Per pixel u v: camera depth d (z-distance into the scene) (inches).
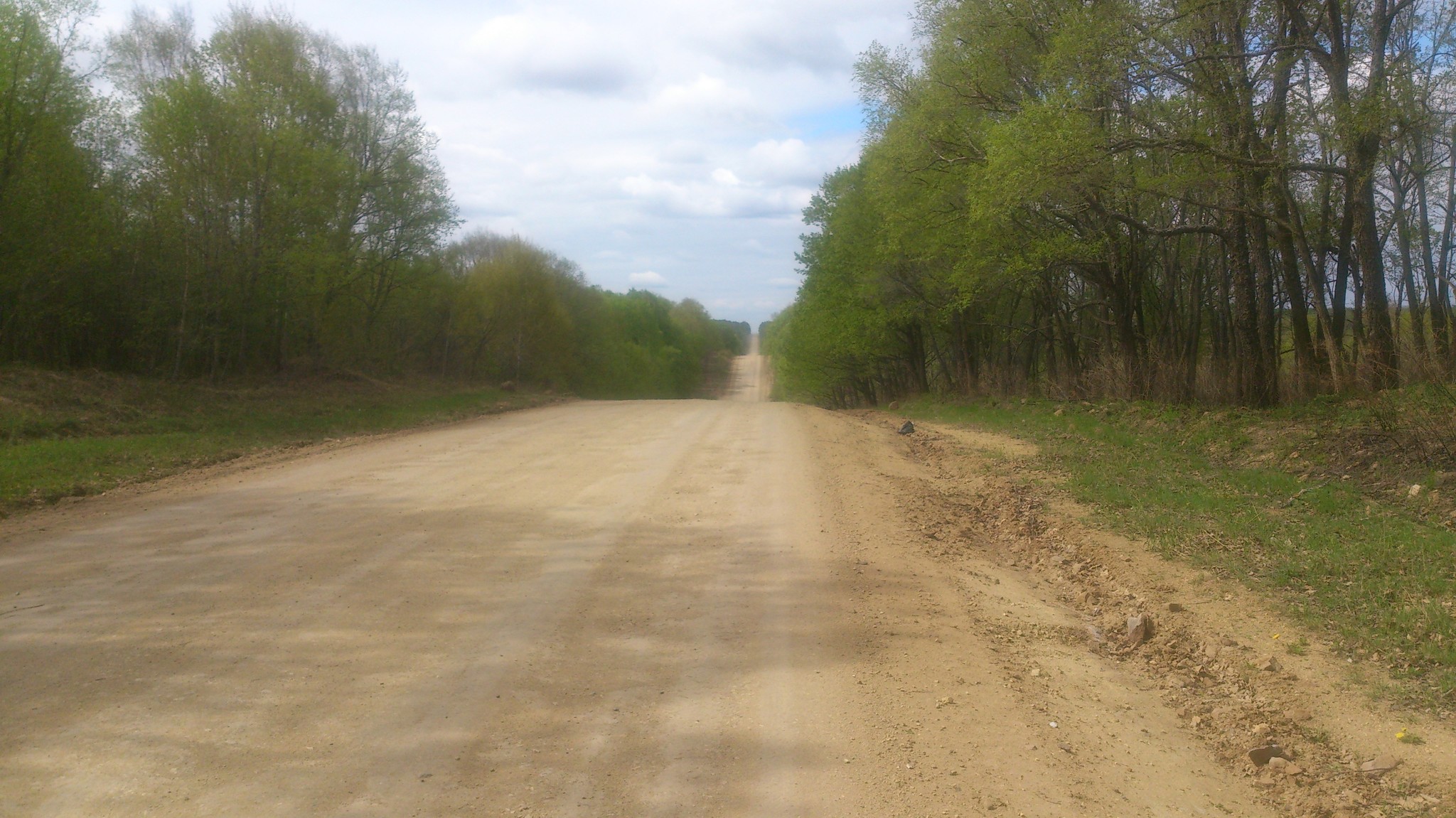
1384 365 536.4
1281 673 216.8
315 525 331.6
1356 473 418.0
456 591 251.3
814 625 230.4
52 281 698.8
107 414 628.7
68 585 251.6
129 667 191.9
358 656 201.6
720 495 405.7
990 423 793.6
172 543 302.0
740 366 5260.8
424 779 148.2
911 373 1524.4
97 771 147.8
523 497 394.6
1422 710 191.8
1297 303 625.0
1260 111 612.1
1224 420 601.9
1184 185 610.2
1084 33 589.6
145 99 791.7
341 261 955.3
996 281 880.3
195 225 808.3
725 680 194.2
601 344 1995.6
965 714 182.2
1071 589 297.7
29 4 660.7
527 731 167.3
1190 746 183.5
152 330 800.9
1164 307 981.2
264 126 864.9
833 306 1326.3
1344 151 561.6
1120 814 149.5
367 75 1095.6
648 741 165.2
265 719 168.9
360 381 1042.7
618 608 240.5
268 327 956.6
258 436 621.9
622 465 495.2
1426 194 755.4
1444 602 248.1
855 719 177.0
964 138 810.8
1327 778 168.7
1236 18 584.1
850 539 323.6
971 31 779.4
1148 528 357.7
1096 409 771.4
